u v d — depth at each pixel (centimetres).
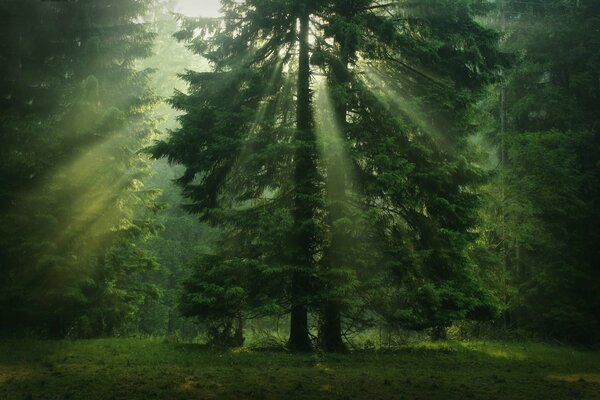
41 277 1421
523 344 1717
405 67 1474
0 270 1433
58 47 1662
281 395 737
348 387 805
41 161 1433
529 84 2334
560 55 2305
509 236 2097
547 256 2072
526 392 802
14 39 1616
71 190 1416
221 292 1200
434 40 1359
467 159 1393
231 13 1432
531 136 2056
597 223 2108
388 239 1338
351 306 1215
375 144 1298
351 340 1480
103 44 1623
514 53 1454
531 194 2033
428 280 1298
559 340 1953
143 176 1563
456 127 1370
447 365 1102
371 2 1405
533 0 2411
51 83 1606
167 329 2720
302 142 1241
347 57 1327
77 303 1449
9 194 1423
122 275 1784
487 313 1344
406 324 1263
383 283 1260
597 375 1025
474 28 1405
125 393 726
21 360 997
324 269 1262
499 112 2392
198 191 1453
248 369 966
